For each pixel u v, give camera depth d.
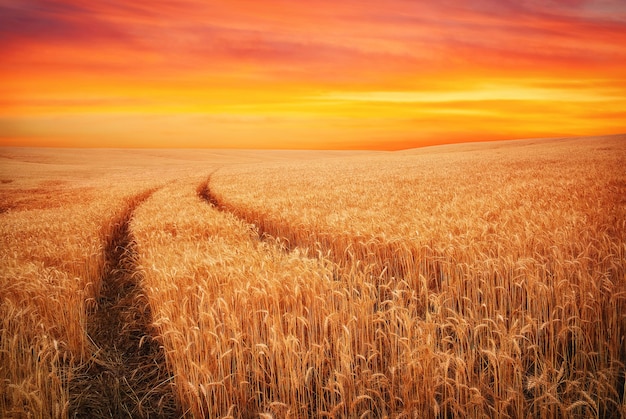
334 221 10.79
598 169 25.66
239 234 10.66
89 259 9.41
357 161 65.81
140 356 6.48
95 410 5.20
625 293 5.39
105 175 63.88
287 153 136.38
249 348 5.15
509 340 4.26
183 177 47.56
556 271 6.00
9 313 5.95
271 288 5.50
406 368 4.22
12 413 4.34
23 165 77.94
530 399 4.55
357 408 4.46
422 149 105.69
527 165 34.94
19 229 14.09
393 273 8.48
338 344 4.63
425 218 10.00
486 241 7.47
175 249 8.65
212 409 4.72
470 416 3.95
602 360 4.74
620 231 8.52
